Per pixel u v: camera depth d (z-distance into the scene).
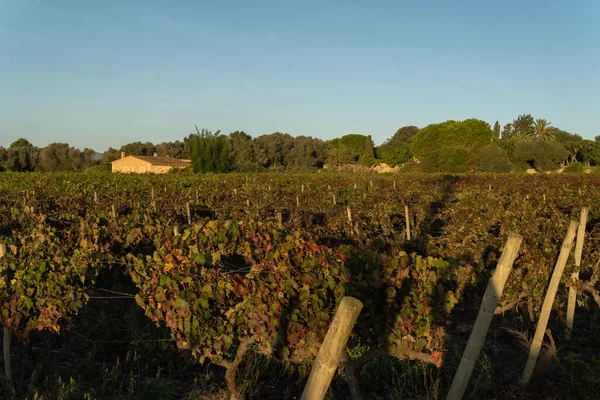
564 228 7.26
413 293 4.30
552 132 82.19
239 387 5.05
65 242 6.31
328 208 13.55
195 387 5.18
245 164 51.31
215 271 4.95
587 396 5.02
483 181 33.66
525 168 64.88
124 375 5.44
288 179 31.91
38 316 5.77
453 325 6.24
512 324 6.96
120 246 7.69
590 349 6.23
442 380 5.23
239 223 6.23
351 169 60.94
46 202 14.14
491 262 7.06
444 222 11.39
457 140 72.88
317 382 2.47
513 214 8.84
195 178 31.67
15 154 55.88
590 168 63.66
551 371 5.73
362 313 4.27
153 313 5.29
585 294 7.45
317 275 4.38
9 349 5.32
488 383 5.14
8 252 5.87
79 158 60.84
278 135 67.62
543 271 6.23
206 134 49.16
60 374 5.39
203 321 4.78
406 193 18.30
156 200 14.23
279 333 4.37
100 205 12.80
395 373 5.23
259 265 4.71
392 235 9.48
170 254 5.11
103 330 6.44
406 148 82.69
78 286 5.91
